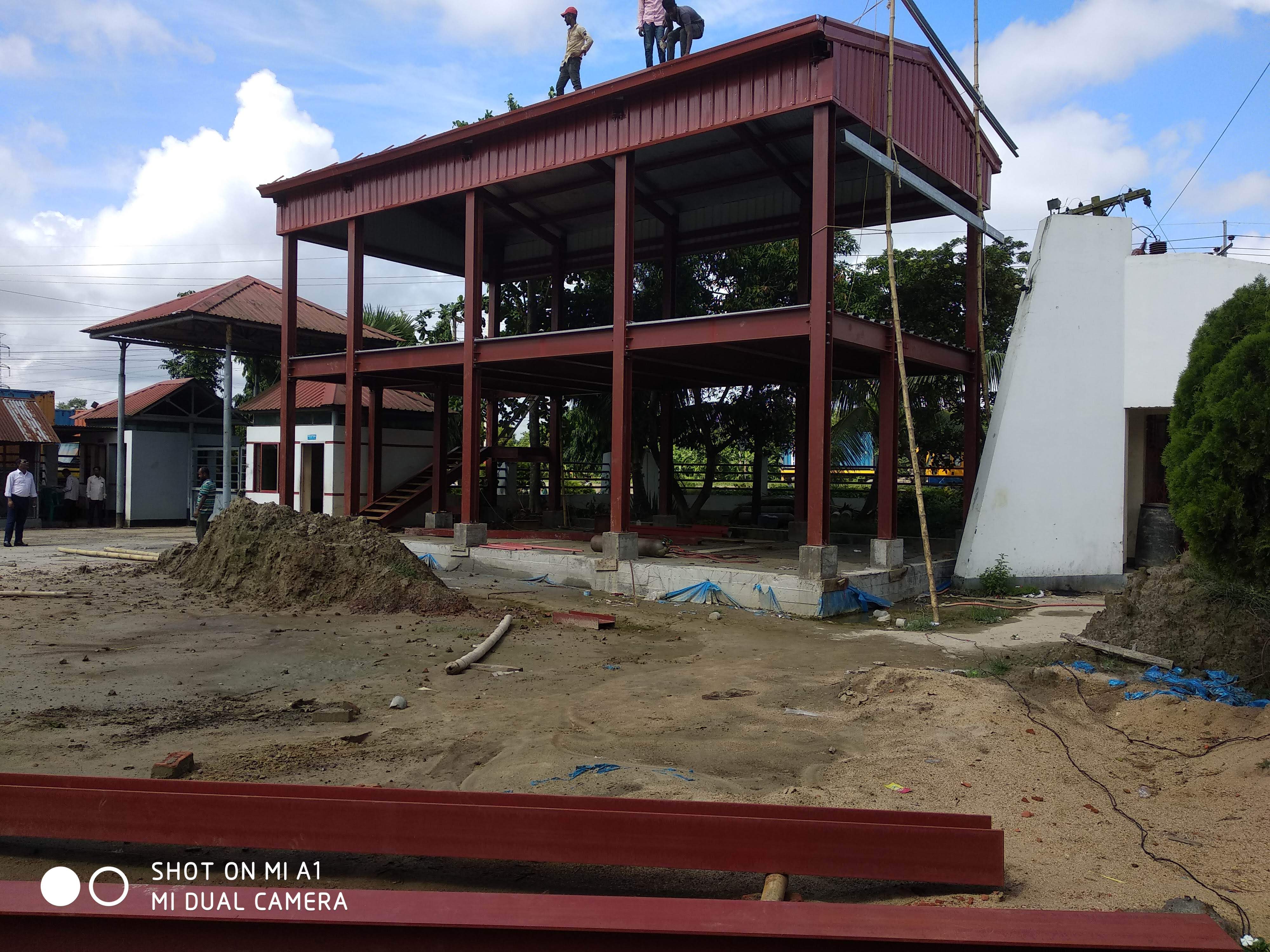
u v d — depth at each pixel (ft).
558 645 30.53
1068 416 44.65
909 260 68.74
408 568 38.42
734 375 59.47
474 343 52.16
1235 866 12.34
